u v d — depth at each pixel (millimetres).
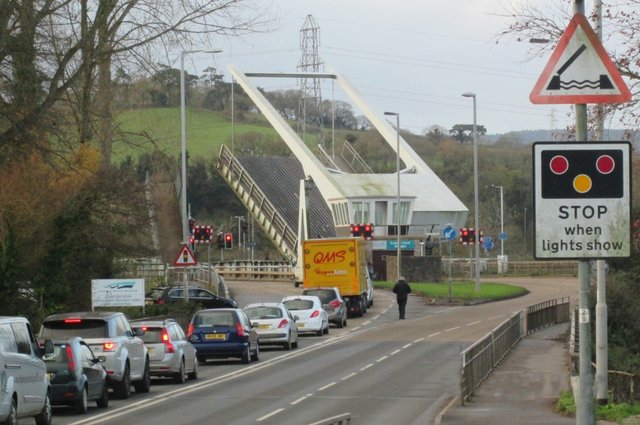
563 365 52094
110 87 55188
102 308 67500
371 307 110250
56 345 35406
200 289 88500
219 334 56156
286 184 168875
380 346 66938
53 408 37656
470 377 38938
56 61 49000
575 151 13797
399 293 93875
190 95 91875
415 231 174875
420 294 125125
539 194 13836
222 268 162125
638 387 42781
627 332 66500
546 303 86812
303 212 135750
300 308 77562
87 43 49031
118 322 41750
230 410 36688
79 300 65000
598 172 13766
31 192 57906
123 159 79938
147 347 46125
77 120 53094
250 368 54500
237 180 168750
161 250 84438
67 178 61125
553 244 13820
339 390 43375
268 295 116438
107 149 62312
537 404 36719
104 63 51156
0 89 46844
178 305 79375
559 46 14211
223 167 171375
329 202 165375
